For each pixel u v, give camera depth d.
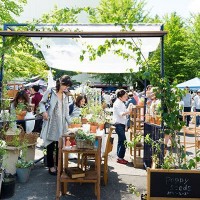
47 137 5.76
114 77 34.22
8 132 5.46
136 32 4.09
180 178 3.52
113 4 26.36
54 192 4.98
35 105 8.29
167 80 4.10
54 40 5.91
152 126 6.00
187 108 14.12
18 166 5.42
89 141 4.56
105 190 5.16
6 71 5.55
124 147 7.07
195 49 31.14
